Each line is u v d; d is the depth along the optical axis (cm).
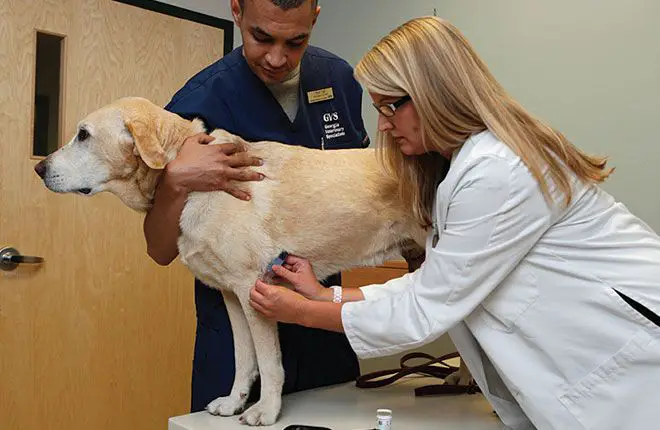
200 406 144
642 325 99
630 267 103
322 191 131
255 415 119
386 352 113
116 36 241
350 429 117
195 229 123
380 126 115
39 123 224
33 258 220
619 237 106
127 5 244
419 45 105
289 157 134
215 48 273
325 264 137
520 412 120
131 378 250
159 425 259
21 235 219
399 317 109
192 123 136
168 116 132
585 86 210
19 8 216
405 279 134
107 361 243
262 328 124
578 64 211
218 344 142
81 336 236
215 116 141
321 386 155
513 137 102
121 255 246
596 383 101
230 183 125
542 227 103
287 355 147
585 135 210
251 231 124
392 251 142
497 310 108
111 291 244
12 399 218
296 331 149
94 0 235
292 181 130
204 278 131
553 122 218
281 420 123
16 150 217
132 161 129
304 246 131
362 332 112
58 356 230
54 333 229
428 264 108
